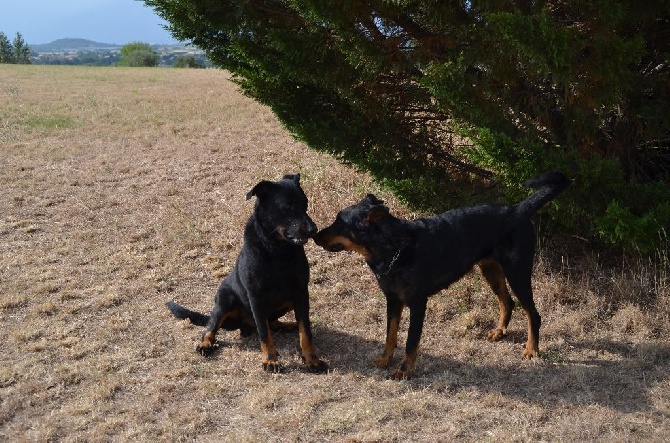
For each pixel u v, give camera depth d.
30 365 5.52
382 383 5.16
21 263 7.84
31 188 10.77
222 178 10.98
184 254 8.02
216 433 4.54
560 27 5.18
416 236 5.22
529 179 5.43
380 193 8.90
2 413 4.79
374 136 7.12
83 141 14.19
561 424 4.47
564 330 5.97
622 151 6.67
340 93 7.08
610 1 5.20
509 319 5.96
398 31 6.32
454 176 7.35
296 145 12.81
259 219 5.31
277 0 6.67
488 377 5.24
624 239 5.57
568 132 6.04
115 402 4.97
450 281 5.43
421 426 4.54
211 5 6.62
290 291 5.43
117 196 10.34
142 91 21.95
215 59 7.62
